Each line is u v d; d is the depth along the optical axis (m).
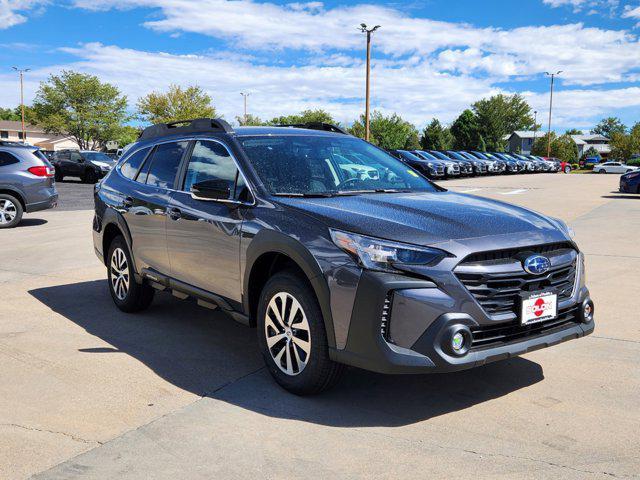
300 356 3.51
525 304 3.24
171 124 5.25
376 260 3.10
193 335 4.80
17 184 11.68
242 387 3.71
